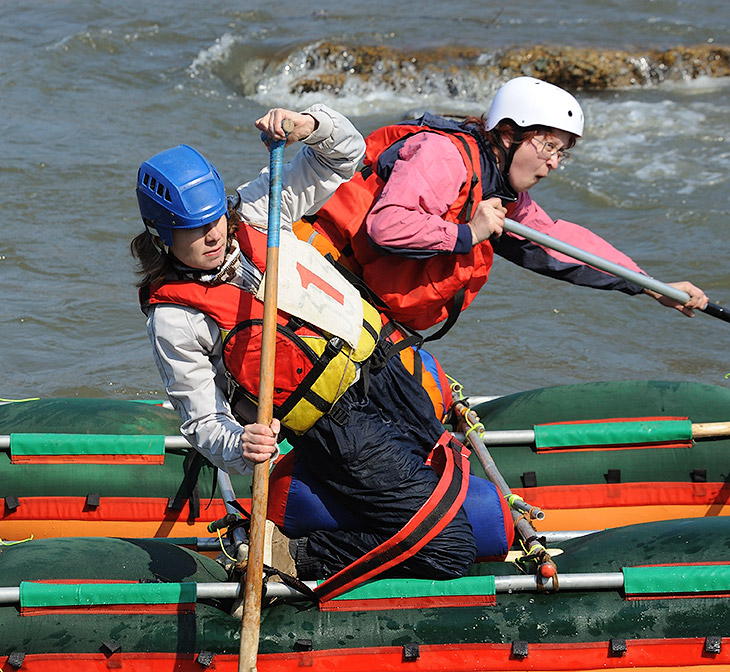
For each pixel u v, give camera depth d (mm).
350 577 9188
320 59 34750
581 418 12141
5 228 22953
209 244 8164
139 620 9156
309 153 9453
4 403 13531
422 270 10133
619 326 19516
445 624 9234
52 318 19250
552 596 9383
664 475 11883
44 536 11891
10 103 30984
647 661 9219
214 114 31375
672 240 23094
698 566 9320
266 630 9195
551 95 10320
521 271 21422
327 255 9945
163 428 12391
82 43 36031
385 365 9305
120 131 29266
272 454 8266
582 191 25766
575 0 42875
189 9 40750
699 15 40719
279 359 8539
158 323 8352
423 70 34344
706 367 18094
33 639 9070
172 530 11844
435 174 9875
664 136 29734
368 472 9000
